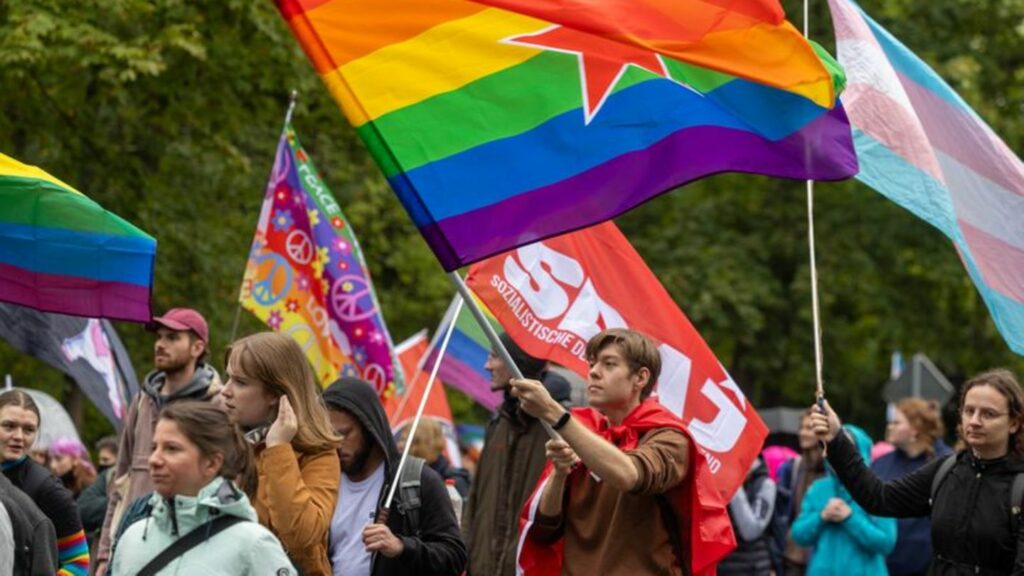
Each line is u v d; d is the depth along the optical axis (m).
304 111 21.08
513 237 6.70
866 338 32.75
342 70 6.53
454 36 6.72
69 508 9.05
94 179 20.98
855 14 9.59
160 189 21.34
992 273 9.66
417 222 6.59
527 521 7.99
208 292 21.91
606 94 6.94
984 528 8.56
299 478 7.15
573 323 9.38
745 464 9.33
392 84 6.60
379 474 8.13
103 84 19.48
